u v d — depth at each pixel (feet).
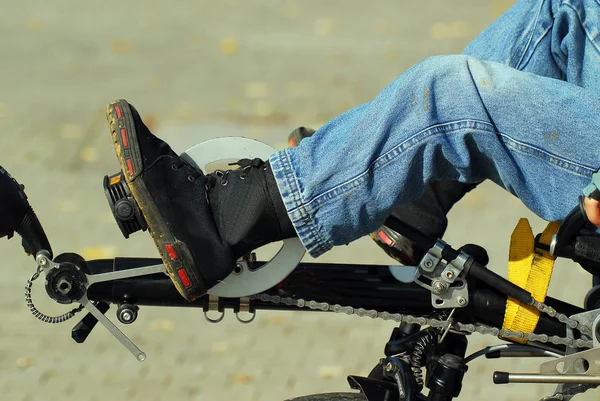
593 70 24.94
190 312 47.60
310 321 46.60
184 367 42.63
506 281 24.20
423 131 22.57
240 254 23.80
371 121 22.85
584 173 22.85
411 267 25.54
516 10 26.53
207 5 107.45
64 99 77.20
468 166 23.12
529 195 23.67
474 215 57.26
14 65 86.12
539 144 22.72
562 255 24.13
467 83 22.56
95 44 93.04
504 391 41.27
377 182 22.94
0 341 44.39
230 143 24.57
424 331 26.04
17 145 67.97
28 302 24.23
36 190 60.75
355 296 25.30
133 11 105.29
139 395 40.45
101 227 55.72
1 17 102.12
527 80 22.72
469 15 101.71
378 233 25.80
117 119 22.68
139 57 88.94
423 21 99.76
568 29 25.39
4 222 23.61
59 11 104.68
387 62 86.38
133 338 45.03
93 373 42.22
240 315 47.19
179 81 81.51
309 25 99.14
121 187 23.31
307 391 40.55
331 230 23.41
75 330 24.90
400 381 25.00
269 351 43.80
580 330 24.67
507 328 24.90
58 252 52.03
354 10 104.53
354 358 43.04
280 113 73.61
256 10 105.40
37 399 40.14
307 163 23.12
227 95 77.82
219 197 23.63
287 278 25.35
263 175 23.31
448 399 25.08
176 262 23.09
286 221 23.38
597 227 23.63
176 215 22.93
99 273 24.50
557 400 26.02
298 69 84.58
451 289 24.68
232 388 40.88
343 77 82.12
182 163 23.35
